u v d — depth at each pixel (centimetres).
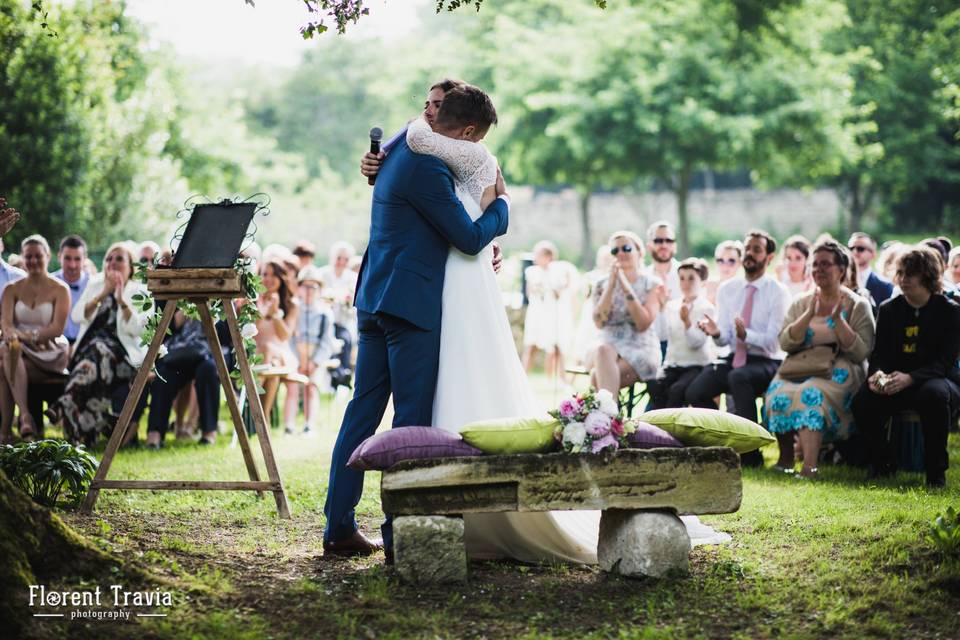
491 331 493
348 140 5562
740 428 474
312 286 1007
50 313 891
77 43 1969
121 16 2730
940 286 714
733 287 836
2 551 388
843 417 746
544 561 493
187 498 642
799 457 823
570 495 448
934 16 3481
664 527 454
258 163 4238
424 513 447
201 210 617
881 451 721
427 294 482
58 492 571
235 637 378
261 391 625
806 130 2970
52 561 407
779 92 2975
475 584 451
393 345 486
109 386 877
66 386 874
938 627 407
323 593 433
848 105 3116
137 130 2073
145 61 3070
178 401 947
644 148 3128
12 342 870
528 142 3469
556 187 5019
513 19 3716
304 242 1127
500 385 489
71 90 1902
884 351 723
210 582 435
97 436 877
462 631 397
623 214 4353
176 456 828
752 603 429
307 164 5294
